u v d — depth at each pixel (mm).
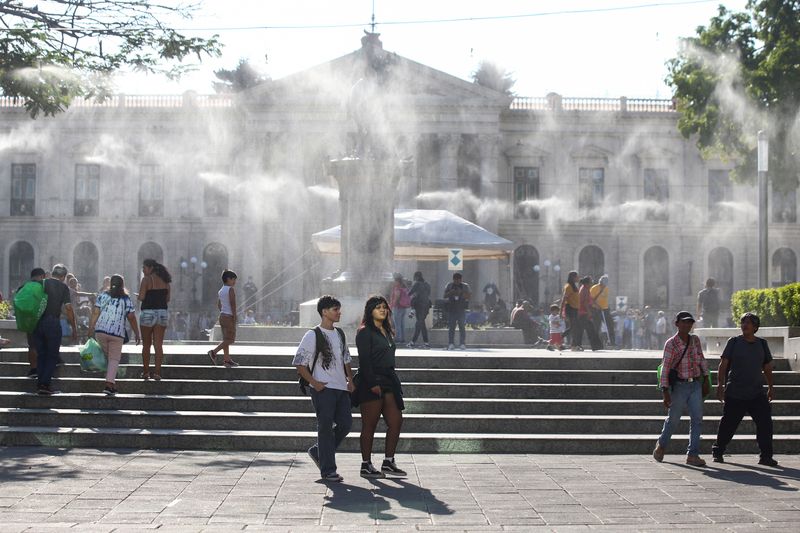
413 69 65625
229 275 17203
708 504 10469
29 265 69375
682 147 69000
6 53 19031
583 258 69125
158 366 16297
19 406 15320
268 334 27594
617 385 16172
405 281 27547
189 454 13500
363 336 11961
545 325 41531
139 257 69125
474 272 67812
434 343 27422
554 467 12844
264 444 13930
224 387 15891
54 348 15664
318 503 10422
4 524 9266
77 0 19141
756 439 14086
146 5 19422
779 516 9875
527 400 15633
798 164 39500
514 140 69312
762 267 27344
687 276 68938
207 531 9055
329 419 11664
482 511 10070
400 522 9539
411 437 13992
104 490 10945
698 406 13195
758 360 13180
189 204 68750
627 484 11633
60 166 69188
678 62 42062
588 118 68938
